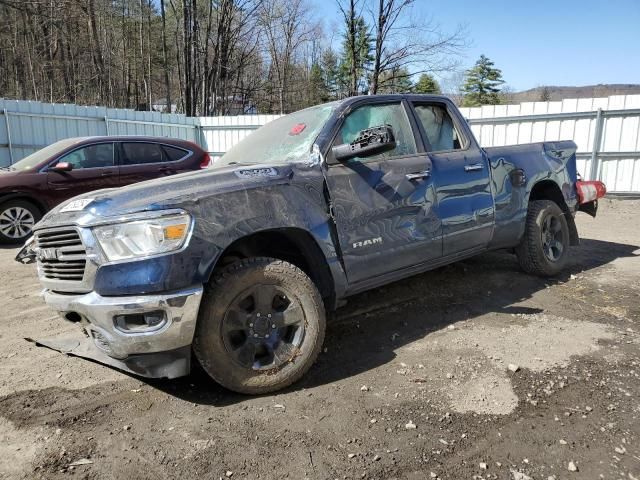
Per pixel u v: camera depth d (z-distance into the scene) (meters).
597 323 4.05
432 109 4.44
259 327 2.99
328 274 3.36
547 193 5.50
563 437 2.52
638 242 7.33
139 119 16.19
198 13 32.56
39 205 8.27
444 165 4.13
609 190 12.52
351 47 19.47
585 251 6.71
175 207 2.72
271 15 33.88
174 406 2.90
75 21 30.45
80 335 3.90
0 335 4.09
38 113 13.71
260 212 2.99
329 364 3.43
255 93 39.06
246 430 2.63
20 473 2.31
